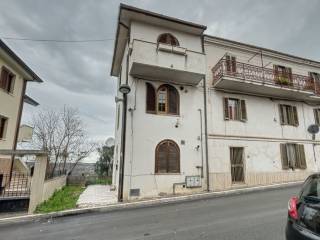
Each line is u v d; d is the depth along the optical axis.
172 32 12.97
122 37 13.42
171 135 11.96
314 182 3.58
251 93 14.59
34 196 8.04
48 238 5.50
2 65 12.59
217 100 13.56
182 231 5.50
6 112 13.05
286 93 14.87
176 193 11.28
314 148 15.55
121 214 7.77
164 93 12.48
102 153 23.02
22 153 8.33
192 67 11.88
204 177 12.09
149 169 11.12
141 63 10.94
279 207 7.38
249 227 5.49
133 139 11.19
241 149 13.49
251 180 13.15
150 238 5.13
